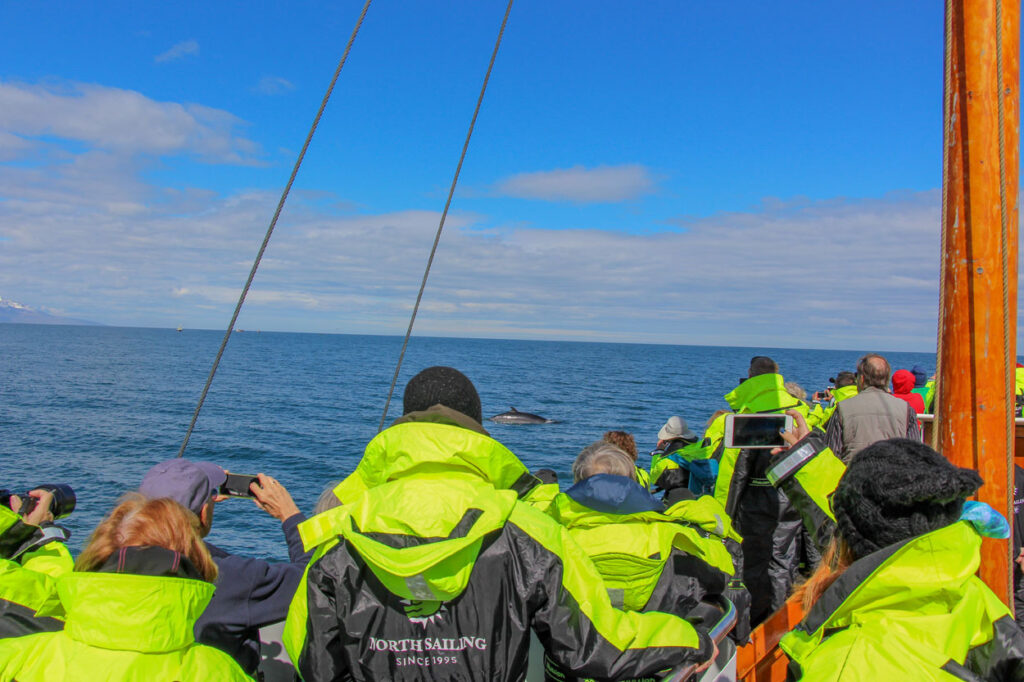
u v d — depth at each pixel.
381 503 2.20
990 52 3.32
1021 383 6.88
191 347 156.25
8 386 52.66
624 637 2.28
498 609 2.16
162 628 2.09
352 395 54.44
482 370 93.19
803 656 2.06
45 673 2.05
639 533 3.11
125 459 25.86
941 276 3.50
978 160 3.33
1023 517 4.43
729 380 80.38
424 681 2.15
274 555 14.23
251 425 35.66
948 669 1.81
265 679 3.26
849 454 5.03
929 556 1.90
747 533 5.10
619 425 37.19
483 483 2.29
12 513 3.26
